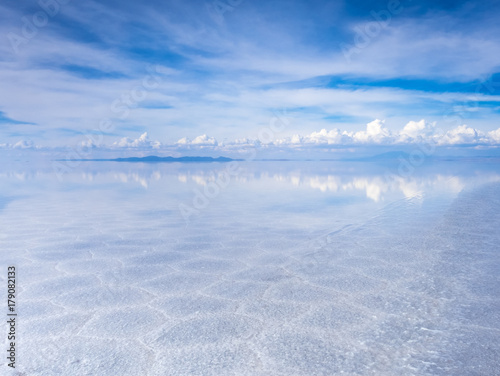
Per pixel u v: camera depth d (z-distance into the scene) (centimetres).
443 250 323
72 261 314
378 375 139
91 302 220
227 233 434
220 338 172
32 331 182
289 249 352
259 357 154
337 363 148
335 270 278
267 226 475
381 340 167
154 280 262
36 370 147
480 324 180
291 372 142
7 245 376
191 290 240
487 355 151
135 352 160
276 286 245
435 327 178
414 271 269
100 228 470
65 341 171
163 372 144
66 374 144
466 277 249
